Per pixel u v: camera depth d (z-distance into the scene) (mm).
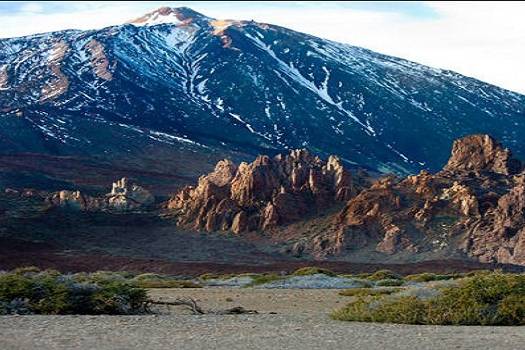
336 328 28859
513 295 31234
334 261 136375
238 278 86125
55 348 23000
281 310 42594
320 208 165250
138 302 36656
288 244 150500
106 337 25625
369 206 154875
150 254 144375
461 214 148500
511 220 139000
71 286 36062
